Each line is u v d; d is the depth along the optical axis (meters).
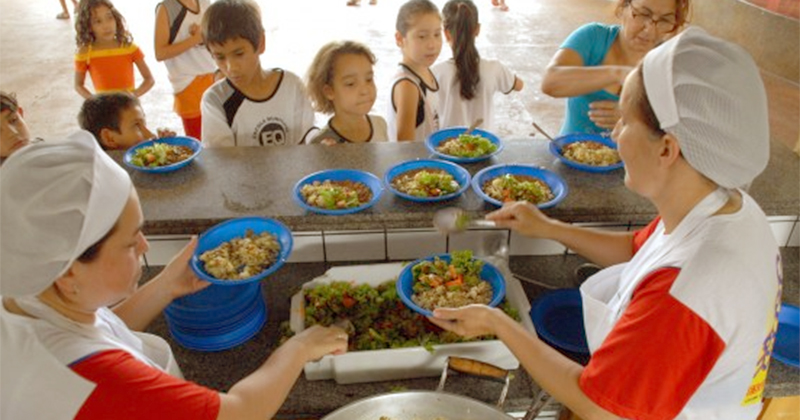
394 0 9.03
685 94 0.95
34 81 6.09
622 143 1.08
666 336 0.99
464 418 1.32
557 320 1.66
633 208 1.81
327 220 1.77
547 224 1.63
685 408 1.16
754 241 1.04
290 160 2.11
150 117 5.37
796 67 6.10
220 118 2.57
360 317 1.61
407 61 2.91
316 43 7.19
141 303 1.43
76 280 0.96
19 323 0.95
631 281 1.21
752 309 1.00
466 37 2.89
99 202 0.92
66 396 0.90
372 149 2.20
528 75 6.35
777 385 1.49
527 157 2.12
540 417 1.58
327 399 1.45
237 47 2.44
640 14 2.21
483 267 1.64
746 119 0.95
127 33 3.91
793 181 1.95
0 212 0.90
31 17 8.24
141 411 0.91
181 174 2.01
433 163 1.99
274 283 1.84
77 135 0.98
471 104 3.09
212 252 1.60
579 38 2.51
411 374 1.50
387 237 1.88
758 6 6.38
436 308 1.36
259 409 1.08
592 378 1.05
